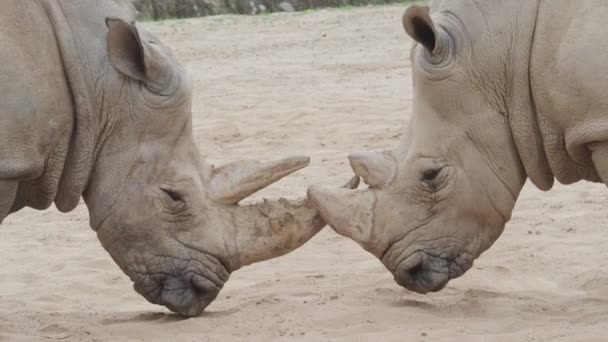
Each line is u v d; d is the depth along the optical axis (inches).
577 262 573.0
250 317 490.3
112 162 470.0
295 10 1809.8
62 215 738.8
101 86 463.5
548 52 454.0
